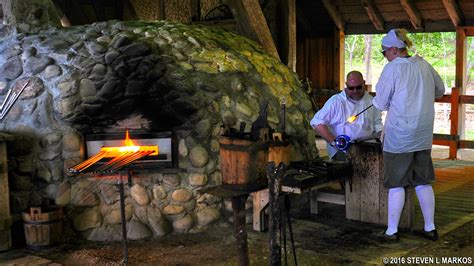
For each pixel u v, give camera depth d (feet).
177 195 15.64
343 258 13.17
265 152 11.53
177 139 15.85
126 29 17.21
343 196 16.42
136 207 15.52
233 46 19.04
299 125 18.56
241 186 11.32
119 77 15.35
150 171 15.53
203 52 17.38
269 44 21.33
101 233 15.15
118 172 12.40
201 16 26.50
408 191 15.06
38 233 14.16
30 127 15.39
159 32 17.42
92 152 15.56
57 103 15.29
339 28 30.58
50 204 15.21
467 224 15.98
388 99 14.12
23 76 15.83
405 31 14.35
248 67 18.15
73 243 14.90
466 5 26.11
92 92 15.25
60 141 15.30
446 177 22.75
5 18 17.21
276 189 10.67
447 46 58.85
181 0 27.96
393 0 27.76
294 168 14.67
